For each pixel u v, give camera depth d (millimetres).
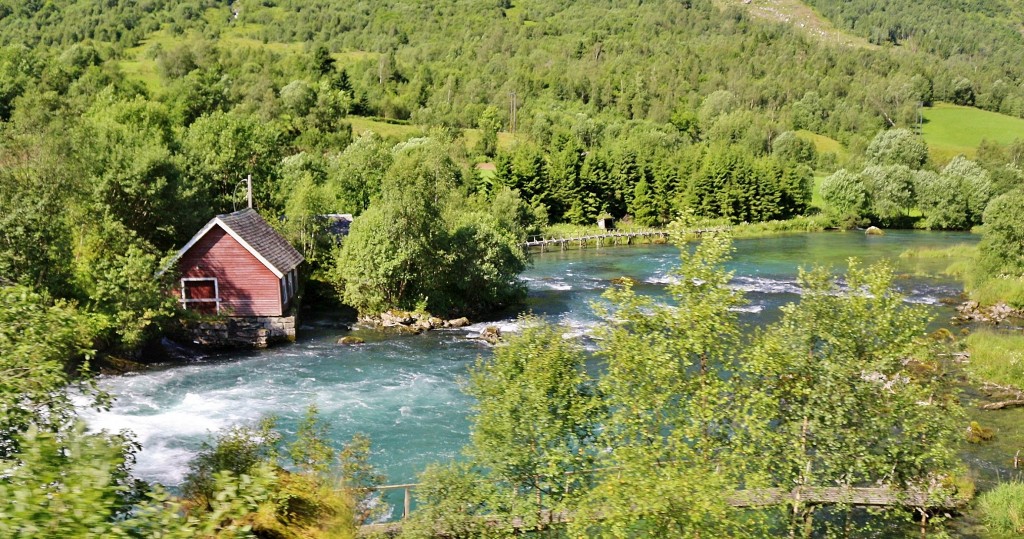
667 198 110500
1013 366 32844
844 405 16516
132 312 34438
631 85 198750
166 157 44156
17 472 7309
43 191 34312
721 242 17203
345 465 19156
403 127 146875
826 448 16953
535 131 146125
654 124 167750
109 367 33281
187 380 33125
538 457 17109
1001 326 44469
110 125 49844
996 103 187625
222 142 58906
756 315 46062
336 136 113875
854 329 17141
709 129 168875
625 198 111750
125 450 11078
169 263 37438
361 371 35188
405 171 52344
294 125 120562
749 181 107750
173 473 22703
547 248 87688
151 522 7473
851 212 105312
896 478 17656
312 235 53625
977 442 26281
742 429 16797
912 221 108250
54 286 32125
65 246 33562
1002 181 109562
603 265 72062
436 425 27812
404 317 45469
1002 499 21141
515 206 85188
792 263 70812
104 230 39781
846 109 176750
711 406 16062
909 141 135000
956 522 20984
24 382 10672
